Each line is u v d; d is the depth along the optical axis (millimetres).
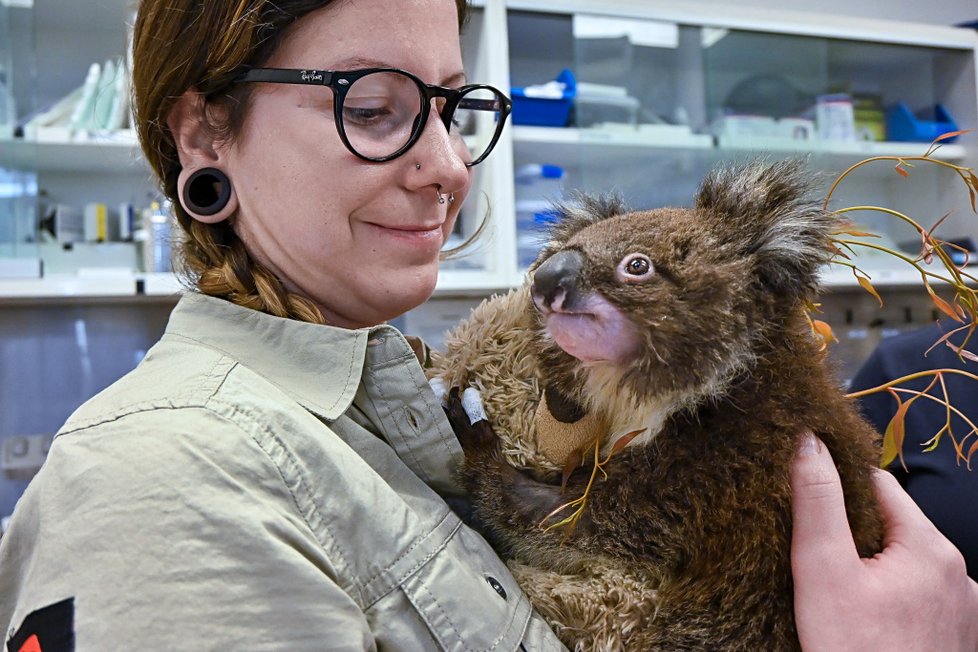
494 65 2387
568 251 698
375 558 616
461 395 827
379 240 763
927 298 3119
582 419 737
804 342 759
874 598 675
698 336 663
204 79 729
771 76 2830
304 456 607
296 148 716
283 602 528
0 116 2232
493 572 695
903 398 1376
